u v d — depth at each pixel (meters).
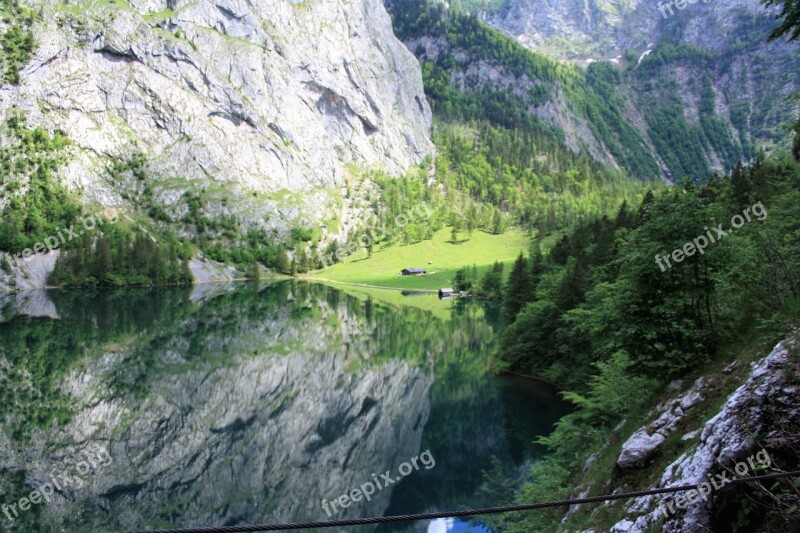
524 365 65.94
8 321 106.44
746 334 20.05
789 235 22.02
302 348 91.56
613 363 29.09
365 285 197.25
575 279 58.34
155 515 38.38
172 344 89.94
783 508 10.73
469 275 174.00
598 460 23.20
